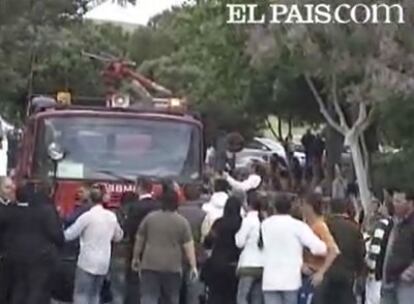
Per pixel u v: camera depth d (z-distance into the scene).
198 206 18.16
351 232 16.83
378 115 31.77
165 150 19.20
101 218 17.31
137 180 18.77
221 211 17.98
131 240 17.58
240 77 37.31
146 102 21.36
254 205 17.08
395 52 28.12
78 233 17.31
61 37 38.03
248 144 51.31
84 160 19.00
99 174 18.91
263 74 36.22
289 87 37.31
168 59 58.25
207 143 19.84
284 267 15.95
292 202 16.47
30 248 16.34
